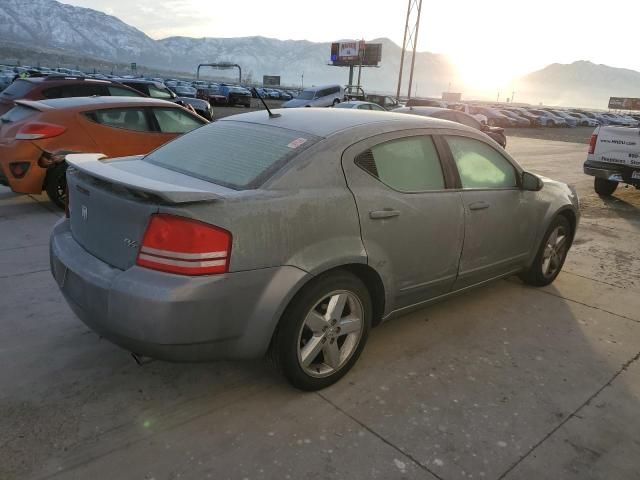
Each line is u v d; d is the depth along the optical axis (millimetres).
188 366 3266
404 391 3125
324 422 2801
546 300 4645
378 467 2498
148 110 7441
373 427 2779
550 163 15453
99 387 3014
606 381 3363
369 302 3186
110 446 2547
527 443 2727
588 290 4941
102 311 2568
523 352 3680
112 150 7031
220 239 2451
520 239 4359
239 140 3277
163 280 2412
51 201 7133
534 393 3182
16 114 6906
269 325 2676
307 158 2896
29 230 5875
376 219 3074
